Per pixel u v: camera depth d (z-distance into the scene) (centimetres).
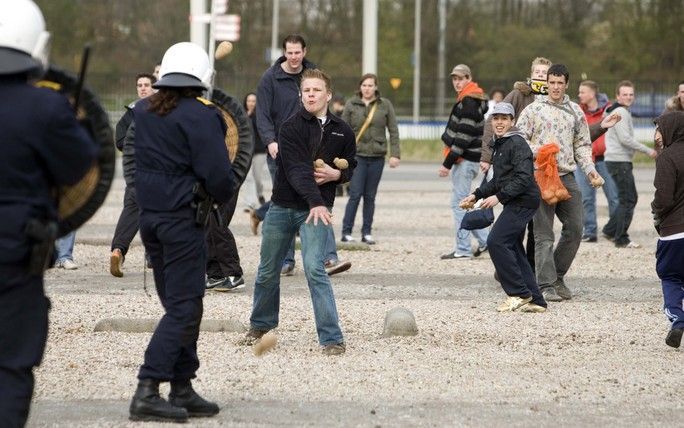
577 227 2038
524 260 1930
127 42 10831
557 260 2055
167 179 1212
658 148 1736
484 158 2252
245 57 10638
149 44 10806
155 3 10819
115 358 1519
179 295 1216
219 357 1527
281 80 2127
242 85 7962
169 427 1195
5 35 959
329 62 10962
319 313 1547
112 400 1313
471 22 11088
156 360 1202
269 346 1423
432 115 8575
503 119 1900
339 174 1537
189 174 1219
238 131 1334
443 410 1279
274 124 2128
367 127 2777
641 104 7994
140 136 1227
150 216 1219
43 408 1269
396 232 3139
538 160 1995
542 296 1930
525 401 1327
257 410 1275
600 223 3391
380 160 2802
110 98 8019
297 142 1519
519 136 1900
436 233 3119
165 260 1220
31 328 983
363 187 2803
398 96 9369
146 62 10738
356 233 3102
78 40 10788
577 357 1566
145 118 1224
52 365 1472
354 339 1659
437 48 10938
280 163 1541
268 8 10831
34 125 955
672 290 1627
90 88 1035
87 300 1934
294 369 1467
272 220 1554
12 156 955
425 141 7031
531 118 2031
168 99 1216
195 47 1238
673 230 1620
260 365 1484
